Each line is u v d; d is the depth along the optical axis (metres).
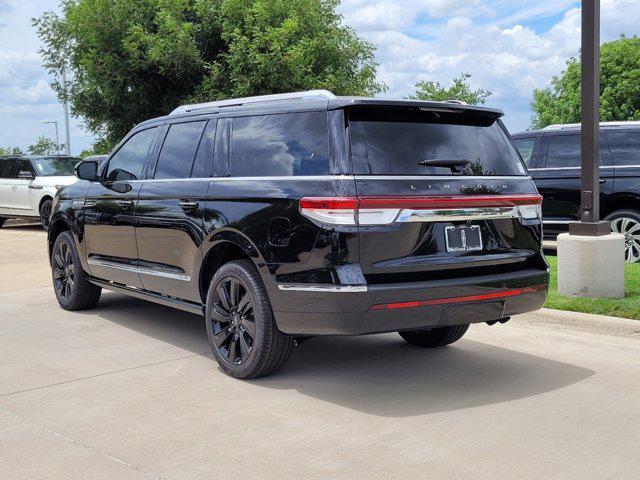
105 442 3.82
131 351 5.73
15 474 3.42
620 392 4.63
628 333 6.02
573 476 3.38
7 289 8.80
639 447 3.72
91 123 19.67
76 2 18.50
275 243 4.51
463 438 3.86
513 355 5.55
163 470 3.46
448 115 4.79
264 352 4.74
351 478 3.36
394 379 4.95
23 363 5.39
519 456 3.61
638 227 9.45
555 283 7.67
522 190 4.88
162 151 5.96
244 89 16.55
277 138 4.80
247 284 4.77
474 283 4.47
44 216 17.55
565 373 5.06
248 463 3.54
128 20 17.97
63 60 19.11
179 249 5.50
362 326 4.20
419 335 5.80
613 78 35.53
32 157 18.28
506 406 4.37
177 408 4.36
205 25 17.73
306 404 4.43
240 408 4.36
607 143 9.80
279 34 16.25
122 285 6.53
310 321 4.36
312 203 4.30
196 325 6.69
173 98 18.41
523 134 10.63
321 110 4.55
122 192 6.27
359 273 4.17
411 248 4.32
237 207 4.86
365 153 4.35
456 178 4.54
